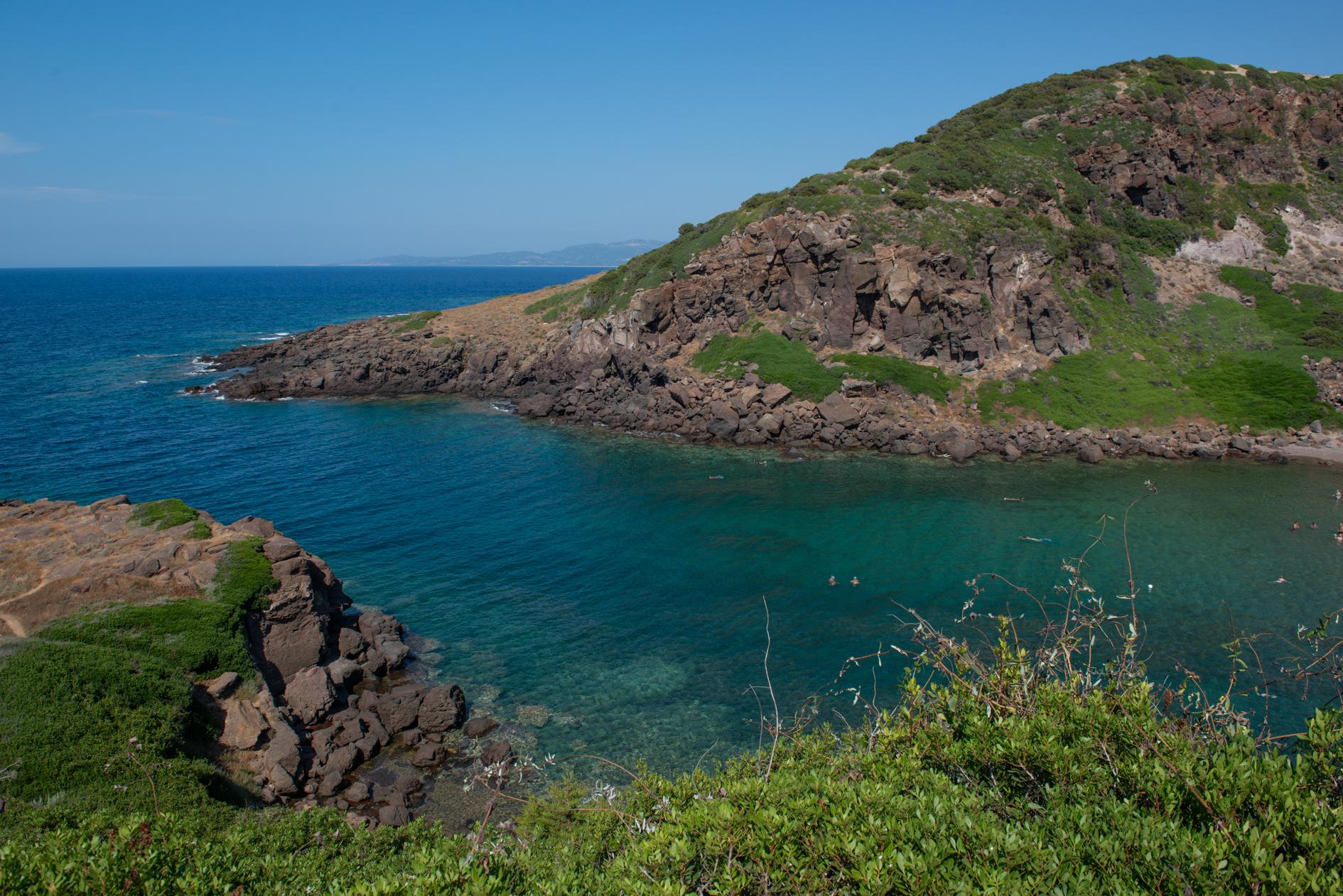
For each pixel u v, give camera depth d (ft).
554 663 102.47
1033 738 38.40
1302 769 32.32
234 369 317.63
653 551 139.33
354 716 90.48
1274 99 298.15
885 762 41.01
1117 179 271.90
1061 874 29.68
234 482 178.50
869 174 278.67
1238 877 27.89
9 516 121.19
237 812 71.10
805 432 215.10
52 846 39.29
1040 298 232.12
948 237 237.66
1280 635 102.37
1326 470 186.39
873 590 121.29
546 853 48.67
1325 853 27.30
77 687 78.74
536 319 329.11
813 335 238.48
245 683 89.97
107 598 96.43
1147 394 219.20
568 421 246.68
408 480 182.19
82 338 420.77
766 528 150.10
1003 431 208.74
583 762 82.58
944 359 230.27
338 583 115.14
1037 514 156.35
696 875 34.55
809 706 89.86
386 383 289.33
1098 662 94.48
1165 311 245.24
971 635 104.12
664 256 293.84
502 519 156.56
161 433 220.23
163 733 76.23
